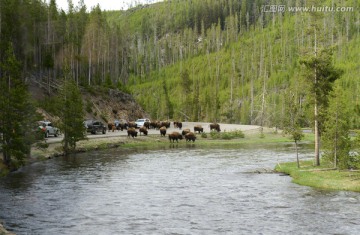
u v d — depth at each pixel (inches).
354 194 970.1
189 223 727.7
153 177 1246.9
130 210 824.3
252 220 743.7
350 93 4835.1
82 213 799.7
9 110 1342.3
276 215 776.9
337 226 700.0
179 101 6491.1
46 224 723.4
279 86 6220.5
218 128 3223.4
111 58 4985.2
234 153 2006.6
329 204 864.3
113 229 693.3
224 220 745.0
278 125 3580.2
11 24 3031.5
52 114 2763.3
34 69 3516.2
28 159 1569.9
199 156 1859.0
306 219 745.0
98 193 995.9
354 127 3006.9
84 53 4131.4
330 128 1305.4
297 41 7652.6
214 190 1036.5
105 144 2239.2
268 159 1738.4
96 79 4197.8
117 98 3919.8
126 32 6589.6
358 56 6624.0
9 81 1408.7
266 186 1092.5
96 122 2726.4
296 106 1376.7
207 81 7426.2
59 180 1180.5
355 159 1261.1
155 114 5590.6
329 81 1349.7
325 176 1177.4
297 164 1370.6
